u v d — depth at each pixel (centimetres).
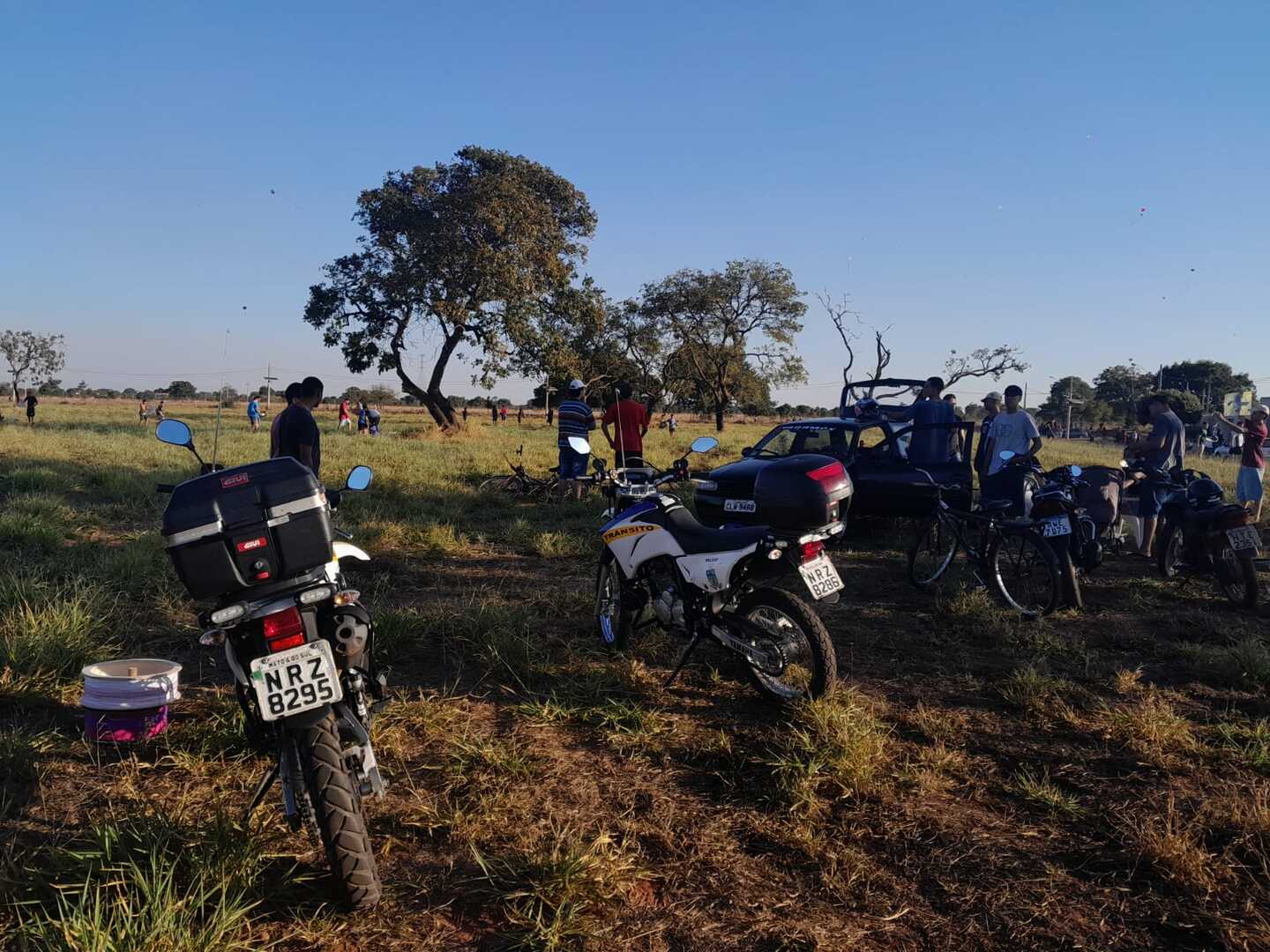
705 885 295
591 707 443
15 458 1554
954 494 901
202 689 456
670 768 380
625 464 612
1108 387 11212
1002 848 321
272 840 309
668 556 471
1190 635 604
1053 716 447
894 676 509
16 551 743
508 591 703
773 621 455
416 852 310
